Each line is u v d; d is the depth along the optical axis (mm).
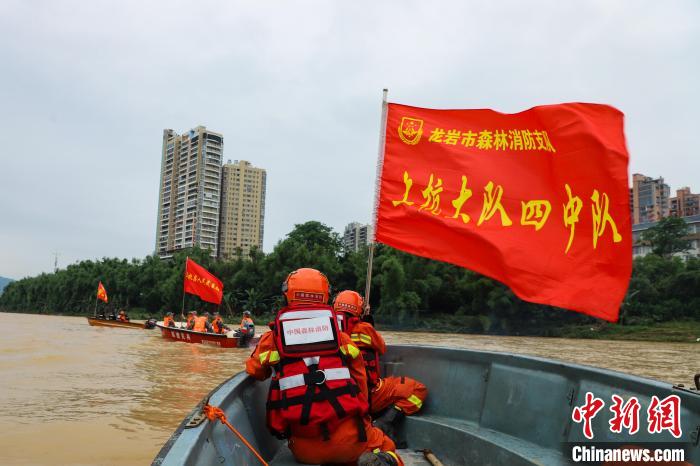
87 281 92250
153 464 1459
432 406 3982
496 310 55531
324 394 2486
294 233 79188
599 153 3408
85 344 20938
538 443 3105
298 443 2527
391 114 4188
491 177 3770
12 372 12734
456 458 3471
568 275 3393
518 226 3619
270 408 2596
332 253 74875
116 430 7316
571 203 3473
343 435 2482
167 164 121000
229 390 2568
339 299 3723
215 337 20000
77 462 5902
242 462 2281
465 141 3928
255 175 119562
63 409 8625
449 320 58062
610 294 3273
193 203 112125
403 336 44875
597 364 20812
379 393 3855
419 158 4035
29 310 110375
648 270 57875
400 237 3984
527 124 3730
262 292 68250
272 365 2643
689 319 52469
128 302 84438
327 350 2578
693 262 57312
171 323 24844
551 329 52469
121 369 13508
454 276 61250
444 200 3885
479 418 3625
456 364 3969
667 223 69062
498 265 3621
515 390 3391
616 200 3332
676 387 2281
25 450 6363
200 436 1794
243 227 117688
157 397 9727
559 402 3035
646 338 47812
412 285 59125
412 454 3635
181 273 71562
